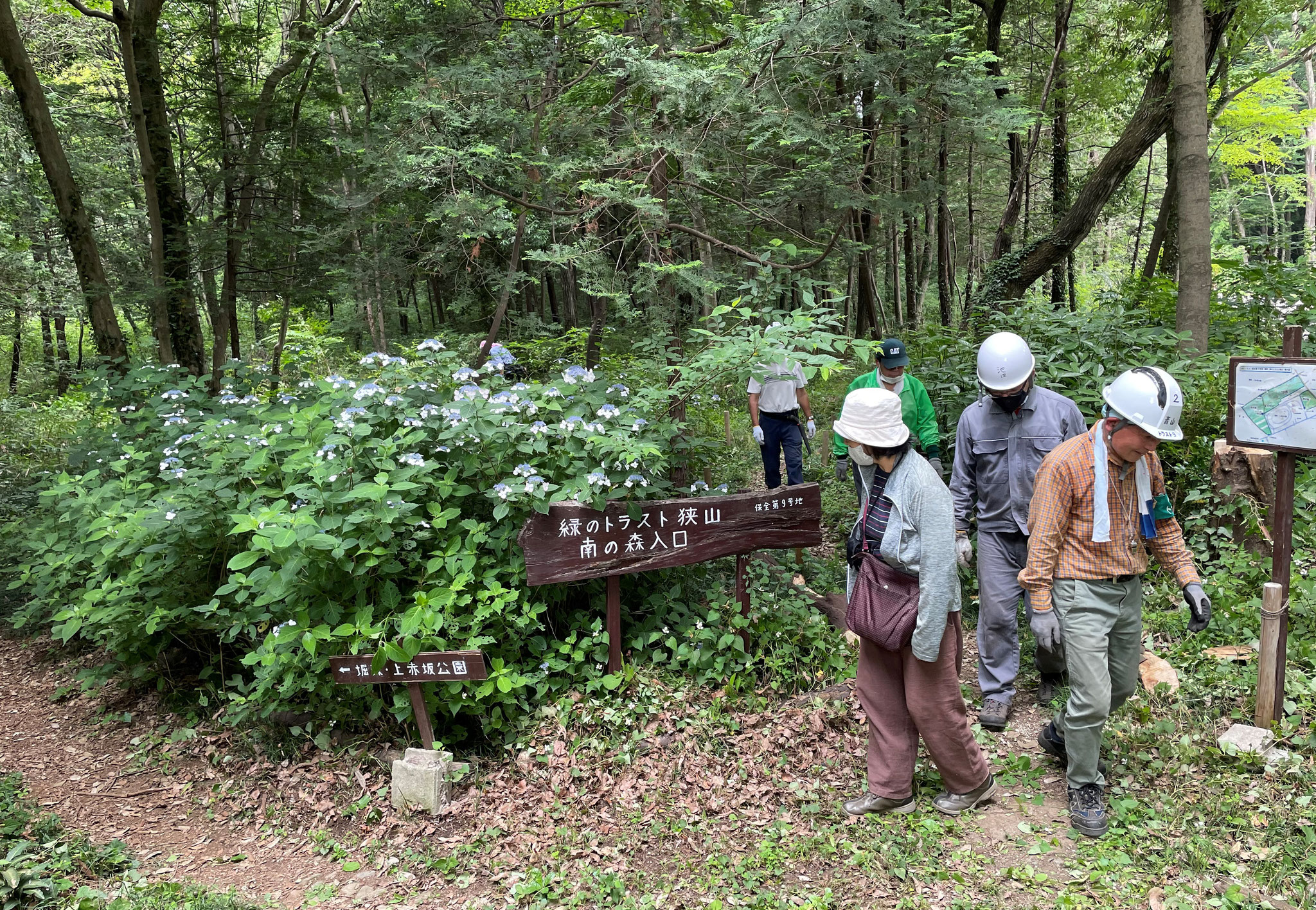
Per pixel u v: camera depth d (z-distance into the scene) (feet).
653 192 19.70
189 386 20.13
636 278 19.56
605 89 25.09
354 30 28.35
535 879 10.21
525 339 35.29
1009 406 12.74
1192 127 20.99
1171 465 17.56
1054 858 9.75
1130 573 9.80
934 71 19.85
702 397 16.37
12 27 30.63
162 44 39.09
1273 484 15.57
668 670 14.07
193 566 15.15
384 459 13.12
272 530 12.05
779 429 22.15
